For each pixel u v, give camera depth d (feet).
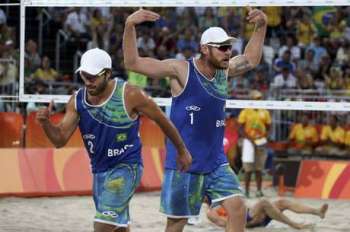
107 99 39.29
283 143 114.93
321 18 133.39
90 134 39.93
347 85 123.85
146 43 129.70
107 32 130.00
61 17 130.72
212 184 45.52
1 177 86.48
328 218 76.84
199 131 44.98
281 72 124.06
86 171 92.27
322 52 128.06
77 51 124.67
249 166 94.63
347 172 94.43
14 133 98.53
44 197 87.61
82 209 79.61
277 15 133.28
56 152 91.61
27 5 78.59
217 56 43.80
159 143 102.94
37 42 129.08
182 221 46.21
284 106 74.38
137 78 115.03
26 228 67.41
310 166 96.53
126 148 40.22
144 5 74.69
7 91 106.42
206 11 134.21
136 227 69.41
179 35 131.95
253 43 49.55
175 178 45.32
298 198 94.94
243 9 132.36
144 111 39.65
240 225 44.83
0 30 121.90
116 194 40.14
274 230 68.80
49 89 112.57
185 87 44.60
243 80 122.72
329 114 115.14
